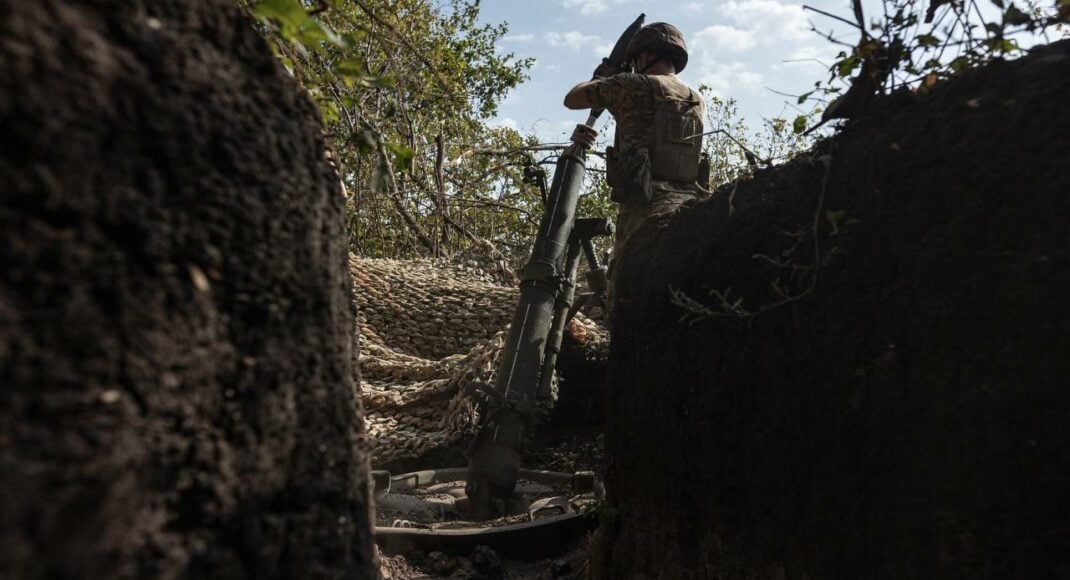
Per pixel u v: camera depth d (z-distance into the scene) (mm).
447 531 3883
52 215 890
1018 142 1689
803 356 2102
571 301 4941
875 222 1979
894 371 1816
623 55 4859
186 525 1046
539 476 5344
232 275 1127
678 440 2602
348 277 1476
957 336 1672
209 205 1096
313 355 1272
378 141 1737
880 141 2061
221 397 1108
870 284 1948
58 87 901
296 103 1306
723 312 2463
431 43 10891
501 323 7012
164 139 1033
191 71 1096
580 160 4941
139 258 988
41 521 838
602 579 2977
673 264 2811
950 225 1758
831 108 2332
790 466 2119
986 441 1556
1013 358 1530
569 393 6348
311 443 1261
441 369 6188
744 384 2318
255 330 1169
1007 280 1584
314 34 1315
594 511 3527
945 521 1632
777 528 2162
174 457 1027
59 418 872
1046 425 1448
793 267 2129
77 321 901
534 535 3914
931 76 2090
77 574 875
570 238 5059
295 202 1250
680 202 4113
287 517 1195
